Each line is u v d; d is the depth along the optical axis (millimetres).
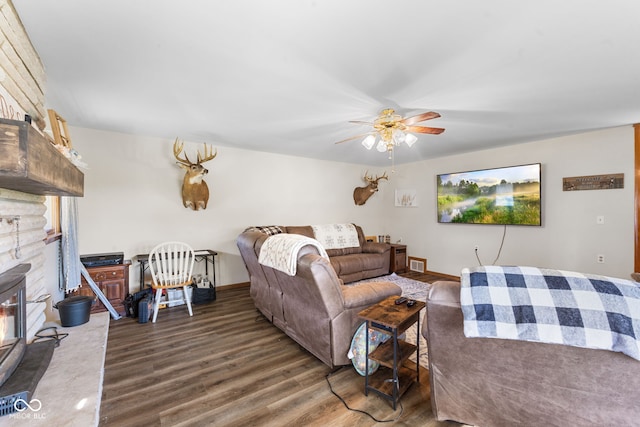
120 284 3285
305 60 1879
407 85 2229
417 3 1354
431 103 2592
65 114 2912
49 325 2086
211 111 2826
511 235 4312
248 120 3113
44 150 1059
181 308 3547
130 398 1803
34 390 1290
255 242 2793
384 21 1489
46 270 2236
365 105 2648
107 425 1568
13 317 1335
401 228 6074
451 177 5055
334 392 1866
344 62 1899
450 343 1356
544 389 1150
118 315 3178
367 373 1839
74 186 1704
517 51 1755
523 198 4117
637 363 965
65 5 1353
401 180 6086
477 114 2891
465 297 1155
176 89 2314
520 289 1113
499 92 2357
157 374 2076
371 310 1879
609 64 1899
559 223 3824
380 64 1921
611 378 1015
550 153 3900
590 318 991
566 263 3766
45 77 1998
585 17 1434
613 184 3381
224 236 4453
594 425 1074
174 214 4027
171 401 1775
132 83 2199
